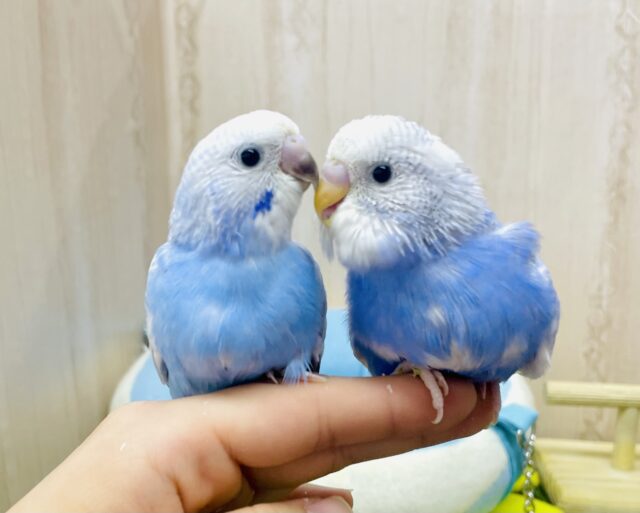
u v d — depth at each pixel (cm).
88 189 95
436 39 111
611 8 105
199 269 50
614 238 113
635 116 108
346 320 52
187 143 124
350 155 47
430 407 50
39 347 85
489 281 46
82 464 47
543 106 110
